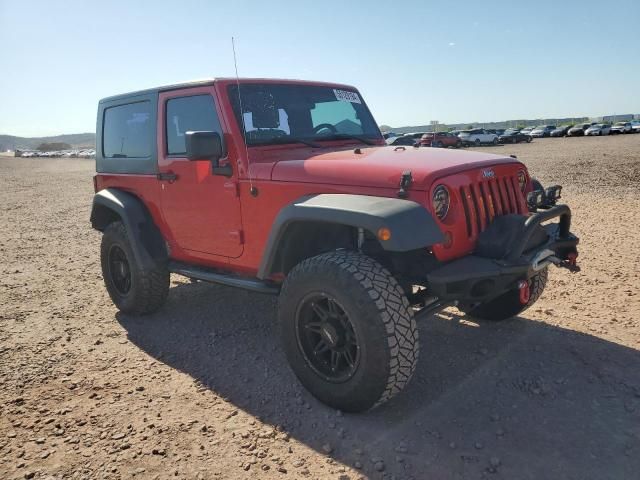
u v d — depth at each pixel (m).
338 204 3.01
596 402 3.19
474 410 3.16
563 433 2.90
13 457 2.87
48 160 71.31
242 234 3.83
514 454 2.74
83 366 3.98
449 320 4.58
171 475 2.68
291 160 3.61
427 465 2.68
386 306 2.83
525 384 3.44
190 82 4.07
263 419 3.18
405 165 3.19
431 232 2.84
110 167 5.08
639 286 5.22
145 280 4.65
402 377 2.90
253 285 3.79
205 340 4.41
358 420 3.12
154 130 4.44
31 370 3.93
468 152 3.78
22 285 6.30
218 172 3.82
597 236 7.48
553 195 3.87
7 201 16.59
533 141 48.72
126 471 2.72
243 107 3.85
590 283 5.39
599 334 4.16
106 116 5.12
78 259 7.70
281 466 2.73
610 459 2.66
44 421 3.21
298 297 3.17
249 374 3.78
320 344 3.26
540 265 3.24
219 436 3.01
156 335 4.56
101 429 3.11
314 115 4.29
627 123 59.41
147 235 4.66
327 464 2.74
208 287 5.88
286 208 3.25
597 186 12.91
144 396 3.50
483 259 3.15
